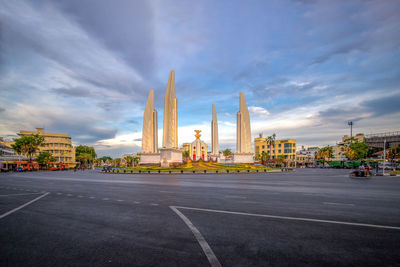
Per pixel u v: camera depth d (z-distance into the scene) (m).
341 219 7.81
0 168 62.88
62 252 5.19
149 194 14.11
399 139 89.44
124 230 6.79
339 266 4.42
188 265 4.49
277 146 114.94
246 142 66.88
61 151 98.44
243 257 4.84
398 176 34.16
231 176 32.91
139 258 4.84
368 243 5.60
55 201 11.89
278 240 5.84
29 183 23.00
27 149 72.94
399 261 4.63
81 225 7.37
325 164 93.94
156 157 65.50
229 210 9.33
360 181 23.56
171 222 7.59
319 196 12.88
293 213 8.73
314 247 5.36
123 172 46.34
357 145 80.19
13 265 4.56
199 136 77.62
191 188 17.20
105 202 11.47
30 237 6.25
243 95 68.12
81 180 26.94
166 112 55.62
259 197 12.62
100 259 4.81
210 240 5.88
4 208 10.16
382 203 10.71
